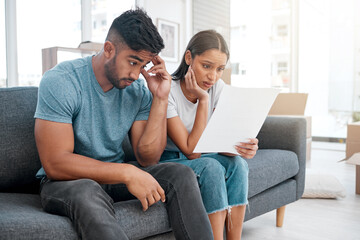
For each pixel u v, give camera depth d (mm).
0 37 3836
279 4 4898
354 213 2252
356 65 4488
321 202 2494
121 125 1276
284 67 4938
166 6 5199
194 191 1100
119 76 1139
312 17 4688
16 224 858
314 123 4852
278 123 2102
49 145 1060
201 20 5492
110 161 1280
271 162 1788
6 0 3814
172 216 1100
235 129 1268
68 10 4324
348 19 4461
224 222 1371
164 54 5176
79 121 1164
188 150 1408
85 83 1176
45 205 1025
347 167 3625
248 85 5191
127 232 1032
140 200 1048
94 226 882
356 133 3547
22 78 3982
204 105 1429
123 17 1104
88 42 3545
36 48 4066
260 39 5062
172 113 1430
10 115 1329
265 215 2223
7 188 1315
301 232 1928
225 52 1424
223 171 1284
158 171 1173
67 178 1063
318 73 4727
